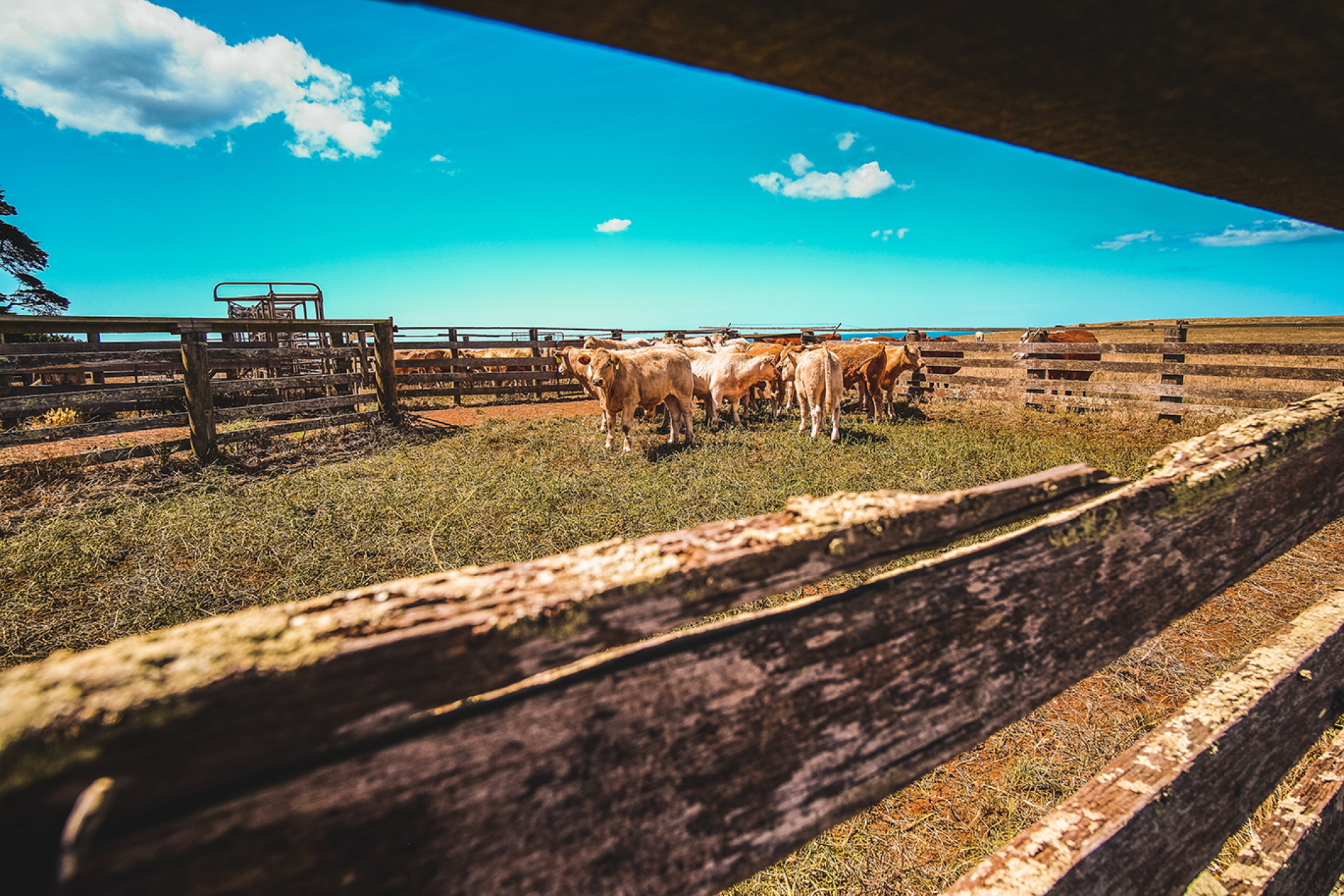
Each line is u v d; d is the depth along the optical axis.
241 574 4.33
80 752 0.27
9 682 0.28
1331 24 0.36
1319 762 1.47
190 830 0.32
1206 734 1.08
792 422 10.52
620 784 0.47
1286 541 1.08
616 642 0.45
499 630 0.40
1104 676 2.95
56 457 6.30
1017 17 0.33
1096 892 0.83
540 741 0.43
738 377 9.96
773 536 0.53
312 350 8.88
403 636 0.37
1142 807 0.92
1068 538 0.74
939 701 0.64
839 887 1.96
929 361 13.35
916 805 2.28
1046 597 0.73
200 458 7.07
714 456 7.43
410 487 6.11
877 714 0.59
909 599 0.61
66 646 3.44
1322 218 0.91
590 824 0.46
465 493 5.81
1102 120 0.53
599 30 0.30
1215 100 0.49
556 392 16.23
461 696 0.40
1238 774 1.09
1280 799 2.02
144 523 5.12
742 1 0.28
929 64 0.39
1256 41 0.38
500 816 0.42
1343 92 0.47
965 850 2.08
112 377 12.66
